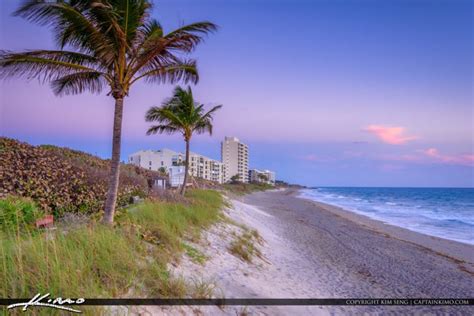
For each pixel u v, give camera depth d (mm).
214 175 124312
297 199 56781
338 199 64875
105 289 3713
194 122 17906
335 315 5859
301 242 13703
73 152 16984
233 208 19594
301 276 8062
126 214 7902
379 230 20219
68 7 5793
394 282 8664
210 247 7688
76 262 3834
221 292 5090
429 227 23188
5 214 5402
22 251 3670
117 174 6852
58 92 8000
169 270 4781
